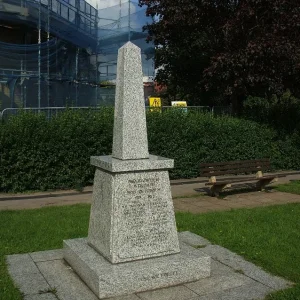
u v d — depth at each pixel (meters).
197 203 10.00
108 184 4.98
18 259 5.68
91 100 24.33
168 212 5.08
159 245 5.00
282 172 15.18
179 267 4.85
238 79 15.22
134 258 4.86
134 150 5.05
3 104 18.95
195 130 13.52
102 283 4.46
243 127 14.62
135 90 5.08
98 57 26.61
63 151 11.34
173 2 16.55
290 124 15.81
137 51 5.11
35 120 11.23
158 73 23.80
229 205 9.78
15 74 18.47
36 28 20.03
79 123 11.71
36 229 7.18
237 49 15.20
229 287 4.83
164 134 13.05
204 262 5.02
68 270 5.28
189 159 13.40
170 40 19.58
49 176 11.30
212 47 17.47
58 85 20.64
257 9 14.70
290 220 8.08
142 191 4.96
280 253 6.04
